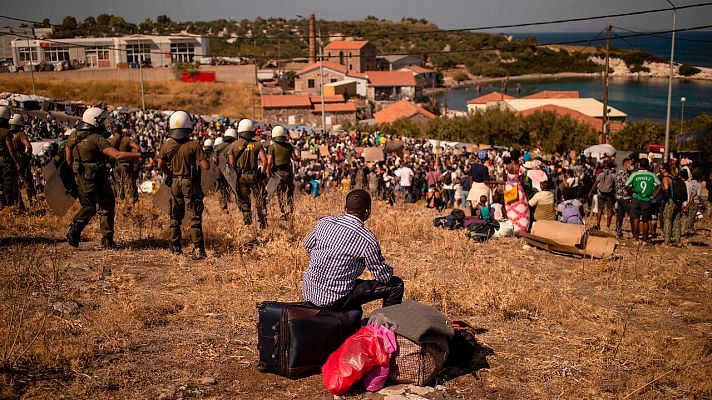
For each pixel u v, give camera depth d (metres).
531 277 8.27
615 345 5.73
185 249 8.95
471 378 4.94
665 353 5.58
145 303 6.35
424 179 22.67
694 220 13.74
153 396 4.41
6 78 83.25
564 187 17.52
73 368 4.71
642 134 55.62
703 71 168.75
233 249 8.98
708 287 8.06
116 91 80.94
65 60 94.75
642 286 8.06
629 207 11.76
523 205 11.43
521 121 58.53
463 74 163.25
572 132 56.38
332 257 4.83
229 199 14.14
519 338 5.88
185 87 85.31
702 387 4.86
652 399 4.68
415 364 4.67
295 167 21.77
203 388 4.58
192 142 8.19
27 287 6.61
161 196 8.37
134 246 8.99
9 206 11.00
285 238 9.08
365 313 6.21
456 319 6.32
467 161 27.88
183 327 5.80
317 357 4.76
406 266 8.54
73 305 6.14
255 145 10.41
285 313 4.73
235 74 94.00
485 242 10.70
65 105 62.22
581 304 6.96
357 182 21.78
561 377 5.03
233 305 6.42
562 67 175.88
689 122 55.94
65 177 8.38
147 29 150.50
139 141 39.50
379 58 139.00
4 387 4.26
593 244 9.80
